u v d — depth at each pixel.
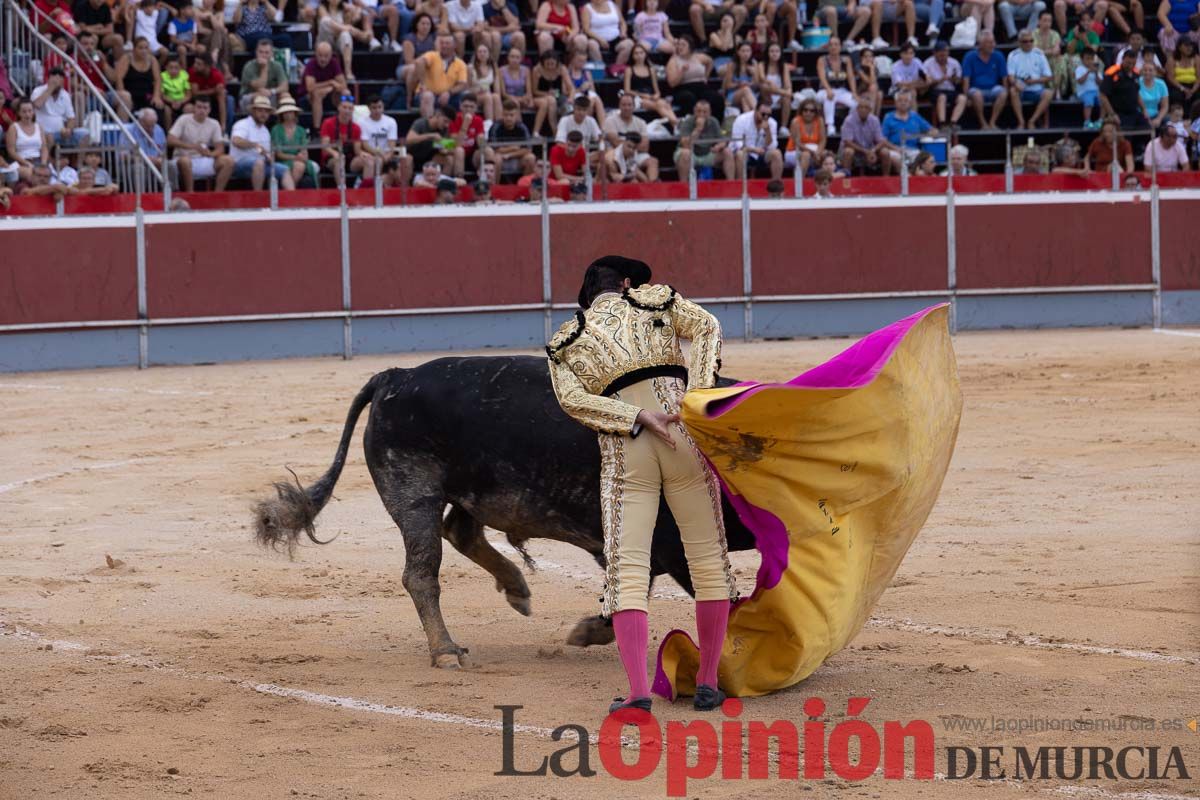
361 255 50.47
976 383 39.59
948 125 57.97
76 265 48.34
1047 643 15.71
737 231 52.66
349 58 58.16
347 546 22.25
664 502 14.21
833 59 60.84
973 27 64.19
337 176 52.62
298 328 50.31
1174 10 65.38
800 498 13.68
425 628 15.61
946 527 22.38
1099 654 15.20
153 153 52.72
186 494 26.55
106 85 54.22
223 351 49.69
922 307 54.12
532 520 15.34
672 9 65.38
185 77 55.28
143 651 16.20
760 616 13.81
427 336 51.22
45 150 50.56
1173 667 14.63
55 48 52.91
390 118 55.94
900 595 18.14
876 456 13.79
